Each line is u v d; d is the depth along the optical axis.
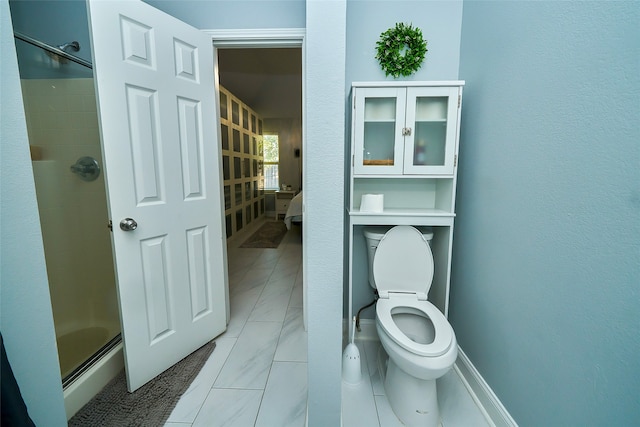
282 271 3.06
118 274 1.25
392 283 1.54
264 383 1.43
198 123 1.59
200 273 1.66
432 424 1.19
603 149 0.73
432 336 1.43
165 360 1.49
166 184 1.43
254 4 1.62
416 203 1.73
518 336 1.07
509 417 1.12
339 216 0.90
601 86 0.73
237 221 4.70
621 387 0.69
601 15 0.73
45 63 1.57
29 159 0.70
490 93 1.24
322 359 0.99
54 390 0.78
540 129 0.94
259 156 6.14
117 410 1.25
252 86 5.05
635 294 0.66
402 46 1.54
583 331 0.79
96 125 1.68
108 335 1.66
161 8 1.63
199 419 1.22
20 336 0.70
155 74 1.33
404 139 1.44
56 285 1.64
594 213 0.75
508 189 1.12
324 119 0.86
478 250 1.35
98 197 1.70
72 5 1.61
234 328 1.94
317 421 1.03
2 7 0.63
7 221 0.66
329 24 0.82
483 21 1.30
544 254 0.94
